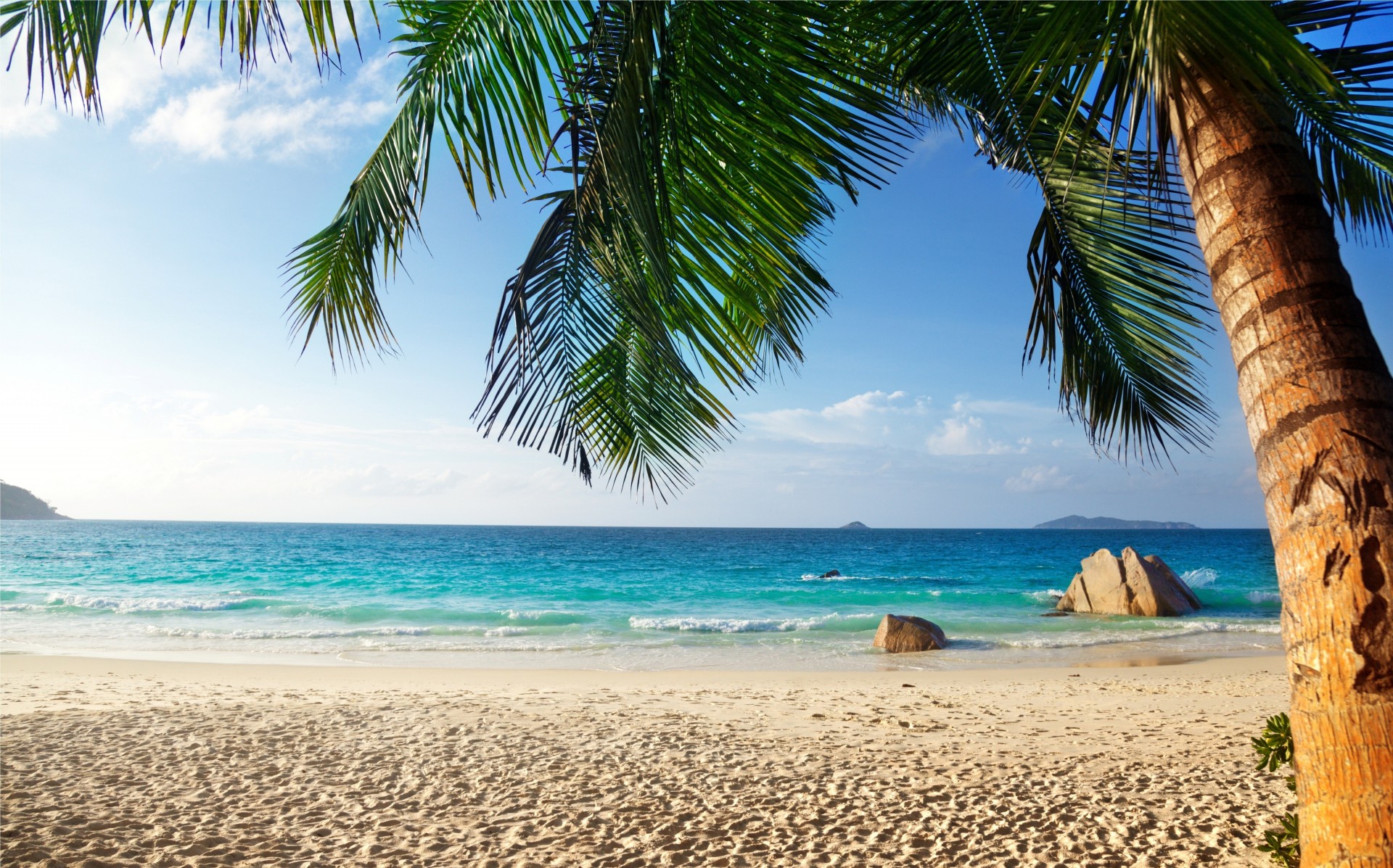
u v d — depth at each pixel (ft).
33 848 13.89
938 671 43.91
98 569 123.85
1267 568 133.28
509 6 9.05
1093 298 11.57
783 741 24.04
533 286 8.63
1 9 6.81
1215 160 6.31
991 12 8.60
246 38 7.10
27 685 33.91
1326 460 5.59
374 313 10.14
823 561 166.50
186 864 13.53
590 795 18.11
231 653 49.32
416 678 39.01
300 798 17.54
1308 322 5.83
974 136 11.53
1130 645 56.49
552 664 47.44
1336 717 5.43
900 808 16.99
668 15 8.60
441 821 16.20
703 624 67.15
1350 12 7.85
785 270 10.43
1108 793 17.75
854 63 9.30
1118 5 6.00
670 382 9.22
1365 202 10.08
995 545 250.37
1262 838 14.32
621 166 7.65
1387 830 5.14
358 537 286.05
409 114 9.11
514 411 8.79
